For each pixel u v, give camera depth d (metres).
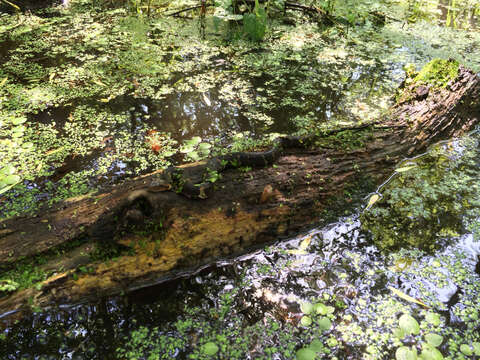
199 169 2.08
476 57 4.29
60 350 1.66
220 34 4.78
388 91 3.67
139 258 1.86
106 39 4.52
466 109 3.12
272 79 3.86
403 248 2.16
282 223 2.16
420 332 1.74
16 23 4.87
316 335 1.74
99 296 1.84
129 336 1.72
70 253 1.82
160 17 5.22
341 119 3.26
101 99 3.45
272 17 5.34
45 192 2.48
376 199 2.45
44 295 1.74
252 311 1.84
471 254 2.12
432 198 2.48
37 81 3.66
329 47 4.55
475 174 2.69
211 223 1.98
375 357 1.65
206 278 1.98
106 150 2.87
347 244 2.19
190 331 1.75
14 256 1.76
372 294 1.92
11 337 1.68
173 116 3.27
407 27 5.16
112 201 1.93
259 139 3.00
